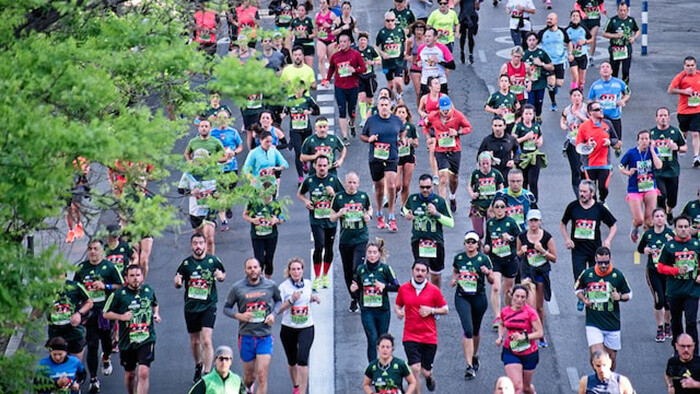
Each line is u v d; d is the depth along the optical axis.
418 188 73.50
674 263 51.34
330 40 92.38
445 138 67.44
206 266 50.97
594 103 65.94
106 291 50.88
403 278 60.81
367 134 66.12
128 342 48.88
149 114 36.31
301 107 72.19
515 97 74.31
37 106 33.03
